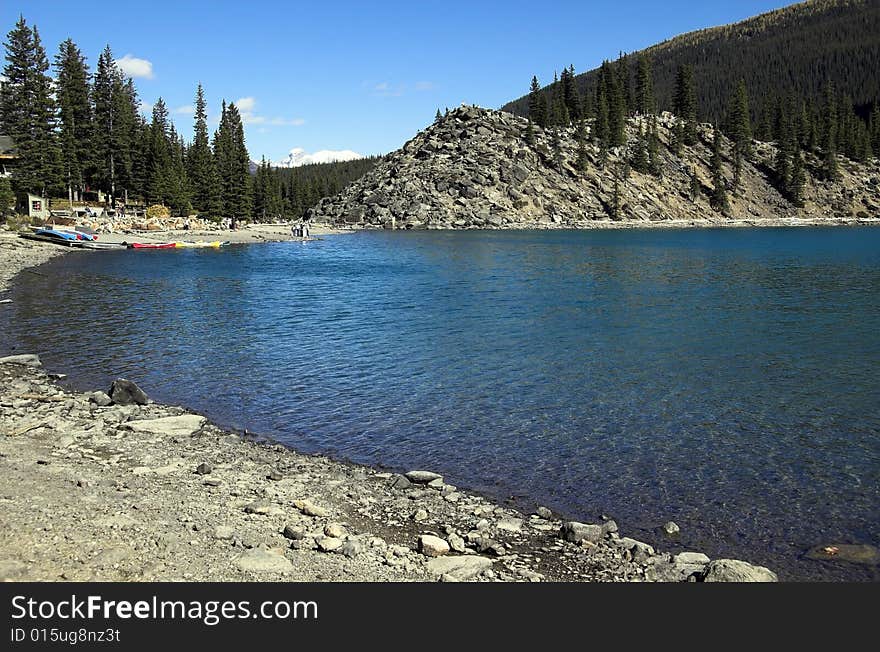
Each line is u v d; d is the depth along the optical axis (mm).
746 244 113500
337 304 45000
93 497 12539
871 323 38094
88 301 44094
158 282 55094
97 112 121438
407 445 18344
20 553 9969
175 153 151250
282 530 11961
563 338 33750
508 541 12531
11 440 16516
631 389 24469
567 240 126000
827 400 23219
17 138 97500
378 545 11641
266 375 25844
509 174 187875
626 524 13766
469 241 123250
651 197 198625
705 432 19812
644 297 48844
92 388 23250
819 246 107625
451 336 34062
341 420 20469
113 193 124250
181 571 9891
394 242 120062
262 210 181375
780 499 15109
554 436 19266
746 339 33656
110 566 9852
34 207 100250
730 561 11148
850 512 14438
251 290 51719
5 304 42062
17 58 97438
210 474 15070
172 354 29250
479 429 19812
